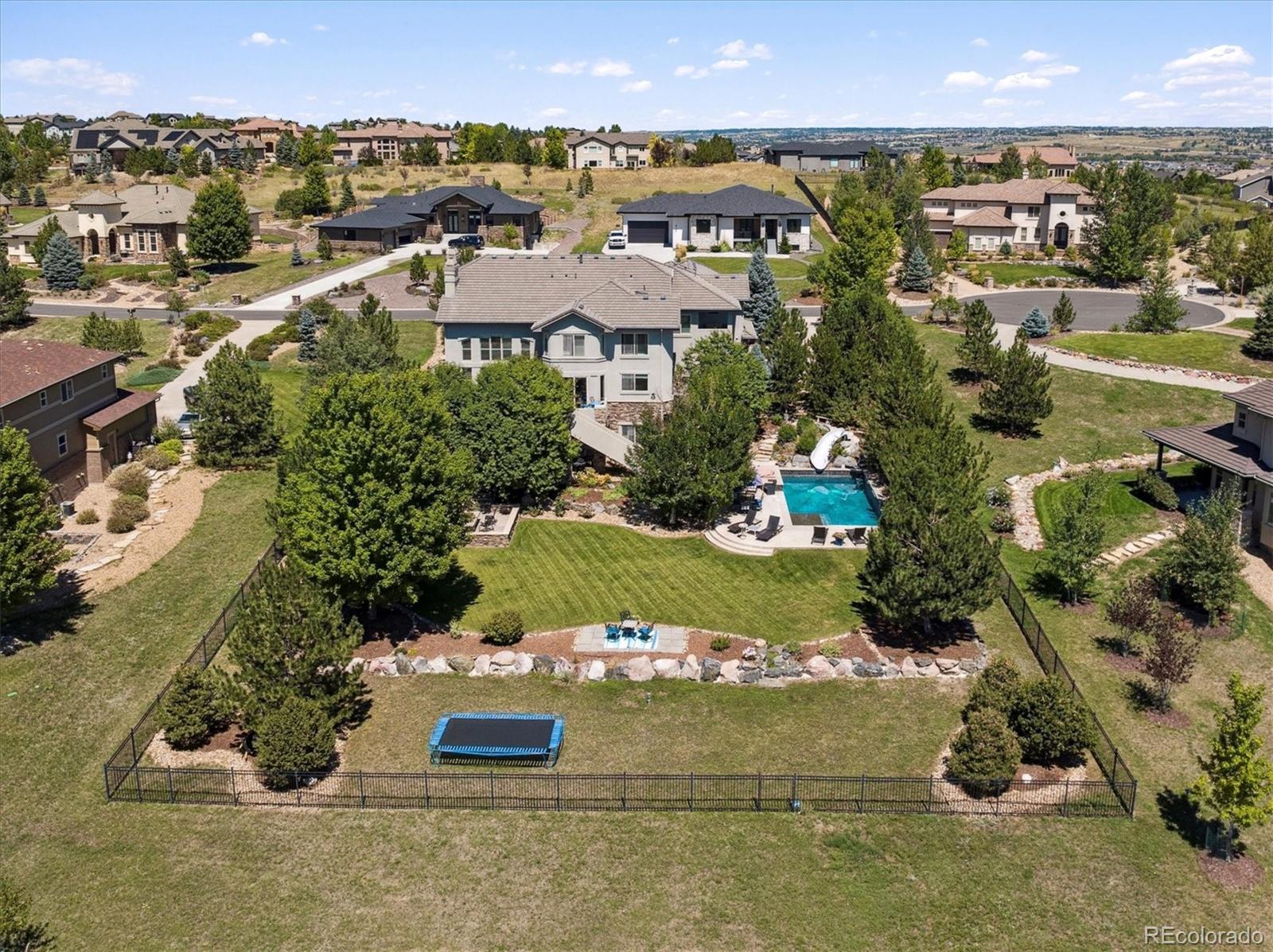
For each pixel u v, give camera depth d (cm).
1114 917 2856
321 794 3331
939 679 3984
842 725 3684
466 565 5041
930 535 4116
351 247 12331
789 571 4941
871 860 3044
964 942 2772
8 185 15688
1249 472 5009
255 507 5553
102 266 11600
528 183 16488
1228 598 4331
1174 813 3278
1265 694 3928
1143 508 5547
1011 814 3241
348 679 3703
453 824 3194
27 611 4391
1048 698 3447
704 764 3459
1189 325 8725
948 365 7788
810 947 2750
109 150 17812
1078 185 12638
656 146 17975
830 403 6800
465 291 6806
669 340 6500
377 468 4188
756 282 8306
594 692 3909
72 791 3391
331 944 2762
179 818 3241
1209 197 17912
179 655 4162
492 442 5503
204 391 6184
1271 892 2972
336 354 6588
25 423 5288
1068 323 8481
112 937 2788
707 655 4184
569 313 6397
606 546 5253
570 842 3116
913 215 11856
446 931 2802
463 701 3856
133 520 5300
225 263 11812
